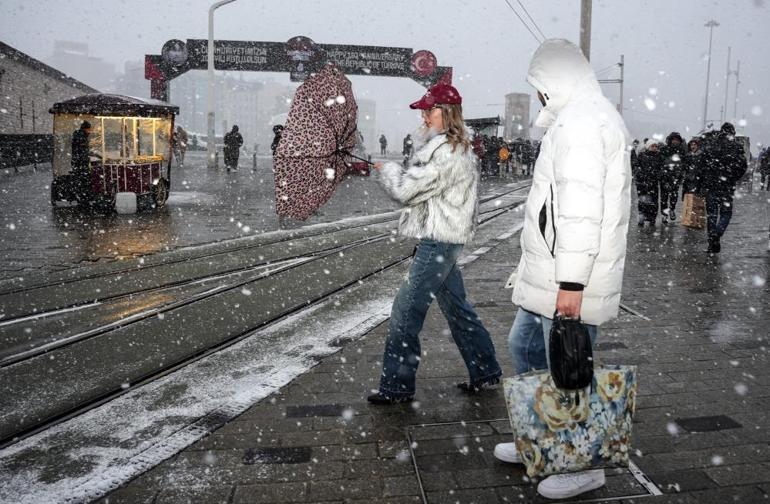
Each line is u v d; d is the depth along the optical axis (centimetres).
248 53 3688
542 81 266
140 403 368
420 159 347
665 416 344
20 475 289
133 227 1095
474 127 3206
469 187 349
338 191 1875
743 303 593
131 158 1372
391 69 3847
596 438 254
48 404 367
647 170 1171
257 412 354
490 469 291
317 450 309
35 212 1262
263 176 2495
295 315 553
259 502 266
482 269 767
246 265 768
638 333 496
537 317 294
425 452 307
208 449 311
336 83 455
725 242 995
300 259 810
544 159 267
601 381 256
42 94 3634
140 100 1411
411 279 352
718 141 870
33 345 474
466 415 347
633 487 274
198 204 1471
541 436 251
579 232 238
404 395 362
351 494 271
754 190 2208
